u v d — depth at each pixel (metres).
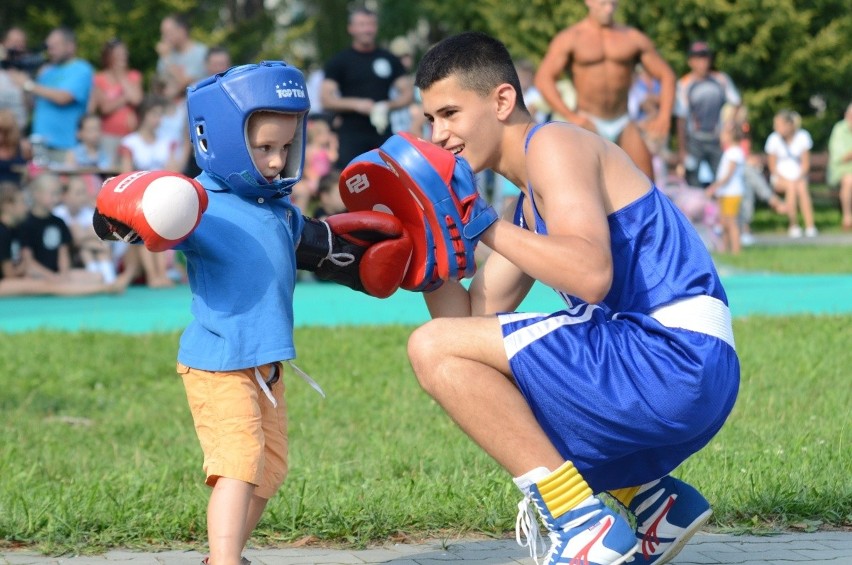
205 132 7.08
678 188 31.89
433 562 7.95
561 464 6.93
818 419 12.27
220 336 7.02
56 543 8.21
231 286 7.08
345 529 8.52
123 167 25.42
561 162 7.02
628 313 7.11
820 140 53.59
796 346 16.73
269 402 7.28
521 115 7.48
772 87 49.91
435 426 12.66
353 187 7.70
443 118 7.43
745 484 9.33
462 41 7.43
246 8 58.19
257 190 7.20
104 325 20.58
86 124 26.08
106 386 15.76
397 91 25.83
